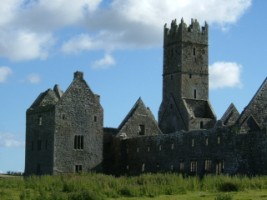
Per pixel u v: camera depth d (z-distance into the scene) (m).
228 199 43.41
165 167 86.06
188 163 81.38
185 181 56.84
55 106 90.56
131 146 94.88
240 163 71.62
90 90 94.56
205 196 47.34
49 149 90.50
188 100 118.56
